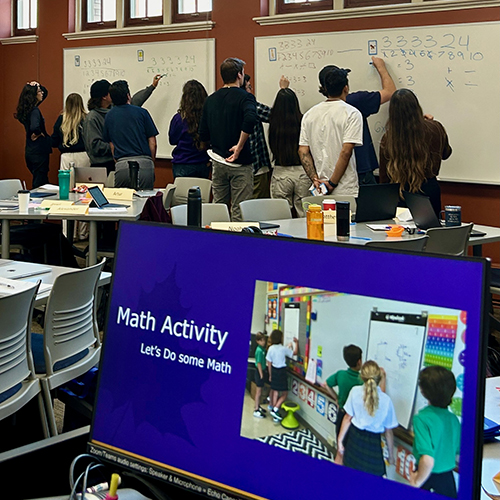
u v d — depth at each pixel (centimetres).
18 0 846
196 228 78
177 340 77
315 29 616
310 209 316
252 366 72
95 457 80
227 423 72
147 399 77
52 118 820
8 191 566
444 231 336
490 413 118
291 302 70
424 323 63
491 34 534
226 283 75
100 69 769
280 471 68
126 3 746
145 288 80
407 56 572
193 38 693
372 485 63
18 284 246
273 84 645
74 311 248
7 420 251
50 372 238
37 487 91
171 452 75
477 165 552
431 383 62
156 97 728
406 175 538
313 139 537
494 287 373
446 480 60
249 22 654
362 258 67
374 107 577
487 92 541
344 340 67
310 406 68
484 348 60
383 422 64
